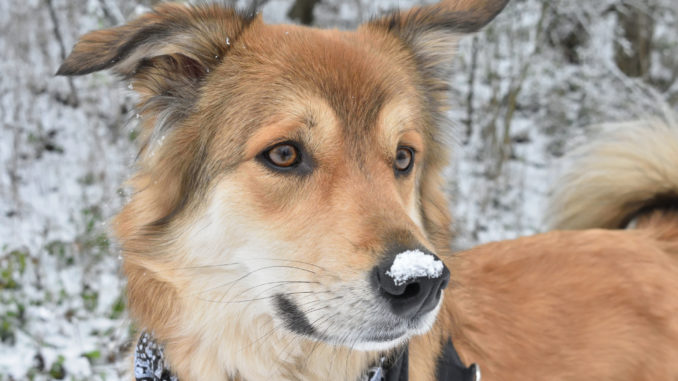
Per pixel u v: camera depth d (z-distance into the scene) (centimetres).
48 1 184
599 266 82
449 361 73
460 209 160
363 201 67
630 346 79
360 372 72
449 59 79
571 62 216
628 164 90
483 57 200
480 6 78
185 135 71
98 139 157
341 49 71
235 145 69
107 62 67
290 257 67
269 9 216
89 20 181
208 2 73
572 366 78
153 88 71
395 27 77
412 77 75
